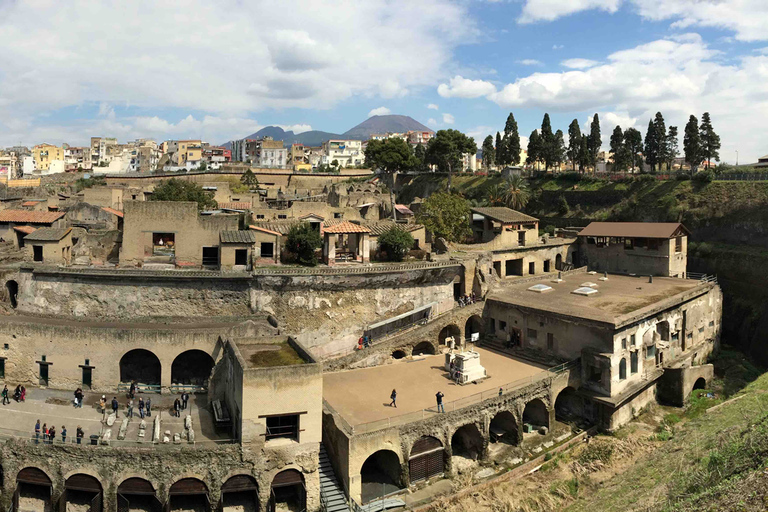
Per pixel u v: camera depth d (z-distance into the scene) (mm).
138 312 55656
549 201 116812
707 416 45281
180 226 59312
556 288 67750
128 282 55406
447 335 64250
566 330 54969
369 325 61094
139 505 39969
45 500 40500
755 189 87688
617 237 80688
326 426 43438
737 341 76875
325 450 44094
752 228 84188
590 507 36094
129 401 48094
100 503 39156
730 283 80875
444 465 44375
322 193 140000
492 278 67625
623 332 52438
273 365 41312
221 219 59500
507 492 42250
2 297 57812
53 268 56406
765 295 74750
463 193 134625
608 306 57500
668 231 76312
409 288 63719
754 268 78438
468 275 66875
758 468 26266
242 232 59531
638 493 33781
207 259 59781
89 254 65125
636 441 49031
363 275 59375
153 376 52969
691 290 65062
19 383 50656
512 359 57969
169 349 49469
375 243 72875
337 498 39969
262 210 90750
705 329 68500
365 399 47500
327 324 58969
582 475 44625
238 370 40094
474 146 135375
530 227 84188
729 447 31422
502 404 47250
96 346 49469
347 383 51375
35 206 87188
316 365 39844
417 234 76188
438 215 84188
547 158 125500
